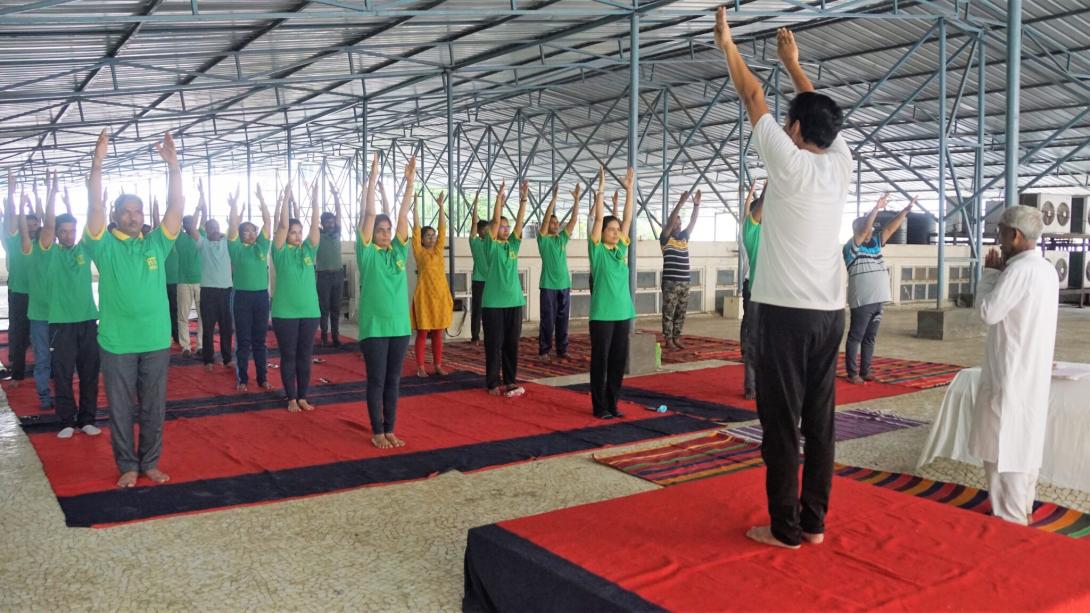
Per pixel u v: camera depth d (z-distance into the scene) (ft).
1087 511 14.02
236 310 25.38
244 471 16.21
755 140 9.55
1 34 29.48
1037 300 12.28
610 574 9.02
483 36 39.47
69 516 13.39
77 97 43.32
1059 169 63.16
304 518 13.42
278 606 10.11
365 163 51.21
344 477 15.76
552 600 9.08
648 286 50.14
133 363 15.19
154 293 15.25
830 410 9.84
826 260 9.50
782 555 9.57
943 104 39.42
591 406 22.85
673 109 60.44
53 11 27.25
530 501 14.37
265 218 25.35
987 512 13.60
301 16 27.20
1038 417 12.53
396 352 18.29
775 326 9.53
